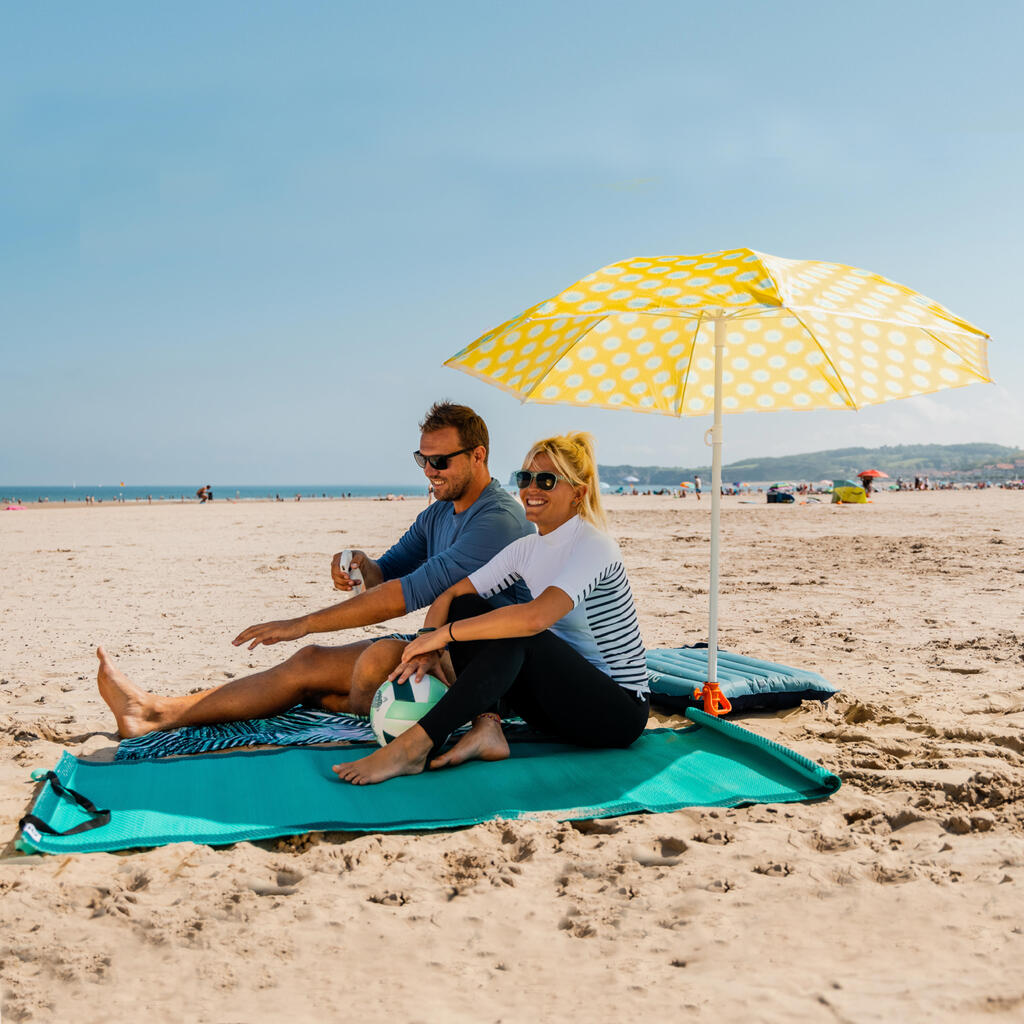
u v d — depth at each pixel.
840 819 3.32
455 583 4.16
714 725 4.27
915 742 4.30
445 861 2.98
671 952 2.35
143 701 4.34
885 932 2.41
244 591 11.02
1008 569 11.88
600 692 3.83
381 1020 2.05
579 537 3.83
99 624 8.47
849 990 2.12
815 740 4.42
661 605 9.12
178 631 8.08
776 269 3.58
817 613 8.48
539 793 3.54
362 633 7.99
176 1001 2.14
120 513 39.41
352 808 3.35
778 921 2.50
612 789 3.58
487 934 2.48
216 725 4.45
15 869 2.87
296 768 3.72
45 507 52.19
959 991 2.09
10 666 6.48
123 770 3.74
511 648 3.71
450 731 3.65
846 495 37.75
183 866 2.92
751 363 4.75
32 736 4.53
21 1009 2.10
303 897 2.70
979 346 4.02
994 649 6.56
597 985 2.19
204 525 28.00
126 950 2.38
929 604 8.95
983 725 4.50
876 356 4.13
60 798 3.39
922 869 2.81
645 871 2.88
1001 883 2.70
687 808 3.40
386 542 19.67
